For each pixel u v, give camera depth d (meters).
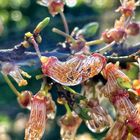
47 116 0.16
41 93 0.16
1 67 0.16
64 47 0.18
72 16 0.46
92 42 0.18
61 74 0.15
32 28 0.48
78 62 0.15
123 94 0.16
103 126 0.17
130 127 0.16
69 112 0.18
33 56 0.16
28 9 0.50
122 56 0.18
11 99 0.48
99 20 0.46
